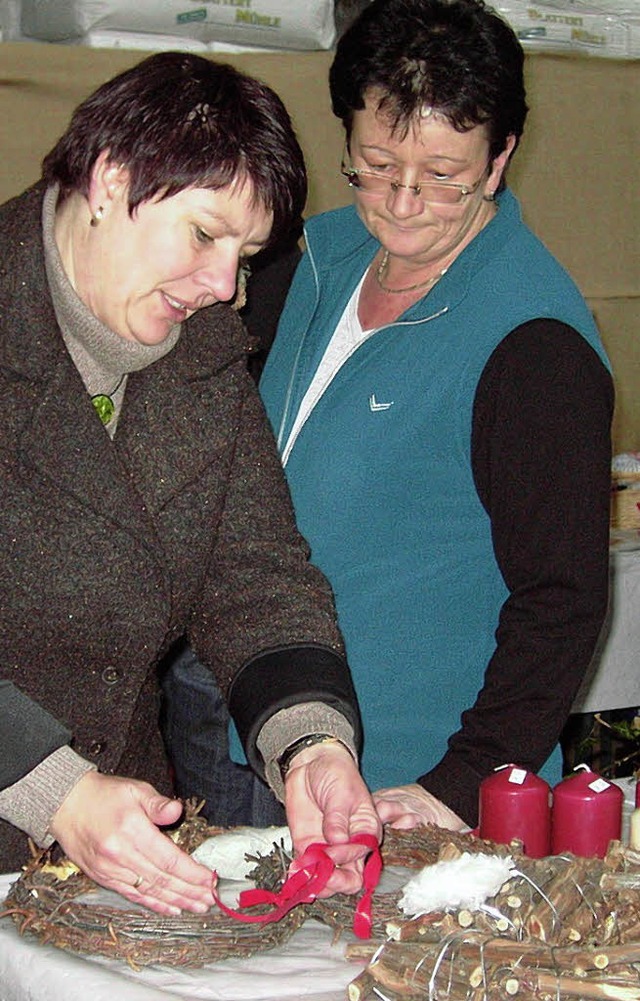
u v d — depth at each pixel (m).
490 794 1.36
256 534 1.46
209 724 1.98
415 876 1.14
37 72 2.95
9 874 1.31
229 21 3.10
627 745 3.18
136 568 1.35
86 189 1.23
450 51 1.47
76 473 1.32
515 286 1.56
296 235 1.93
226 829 1.37
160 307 1.27
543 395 1.49
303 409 1.72
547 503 1.48
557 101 3.71
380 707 1.62
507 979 1.00
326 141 3.30
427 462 1.58
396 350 1.62
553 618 1.49
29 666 1.35
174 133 1.17
